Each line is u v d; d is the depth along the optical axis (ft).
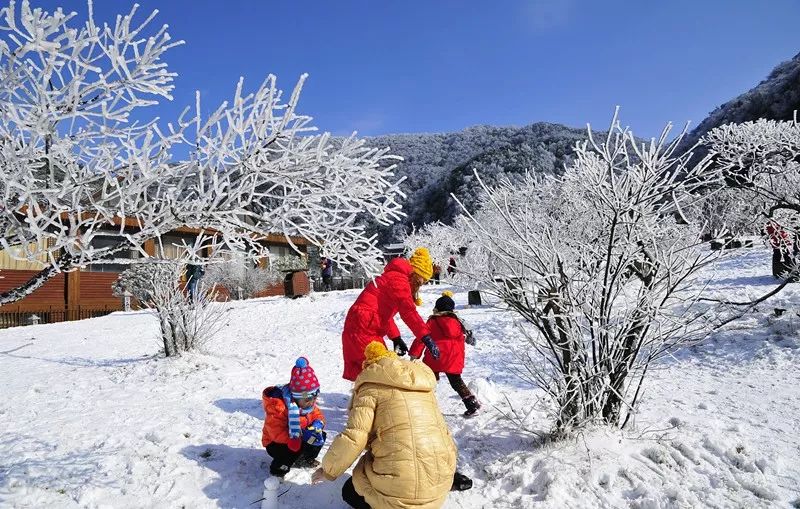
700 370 20.61
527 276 13.51
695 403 16.62
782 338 22.15
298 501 11.21
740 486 11.15
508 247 13.87
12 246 8.27
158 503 11.02
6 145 7.66
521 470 12.08
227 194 9.09
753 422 14.56
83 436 14.75
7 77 7.52
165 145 8.63
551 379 14.23
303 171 9.48
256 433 15.08
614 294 13.34
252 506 11.06
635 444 12.80
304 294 62.18
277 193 10.20
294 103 9.09
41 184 8.78
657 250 13.09
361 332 15.65
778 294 30.99
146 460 12.85
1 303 8.71
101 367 25.46
